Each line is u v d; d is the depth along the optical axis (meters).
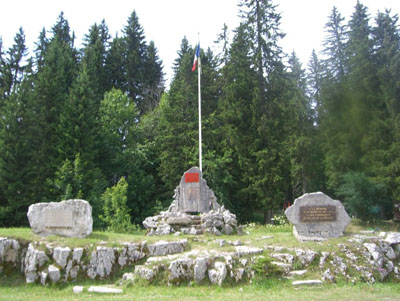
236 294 8.88
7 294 9.21
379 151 27.00
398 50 29.31
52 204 12.18
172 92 32.59
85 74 29.91
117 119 32.56
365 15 35.28
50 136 27.33
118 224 18.91
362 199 25.70
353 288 9.69
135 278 9.93
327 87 33.66
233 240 12.82
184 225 14.80
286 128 30.48
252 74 30.23
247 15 30.98
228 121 29.66
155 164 33.09
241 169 29.08
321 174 34.62
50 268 10.14
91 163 26.80
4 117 25.98
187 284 9.77
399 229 23.09
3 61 33.56
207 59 36.22
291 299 8.30
